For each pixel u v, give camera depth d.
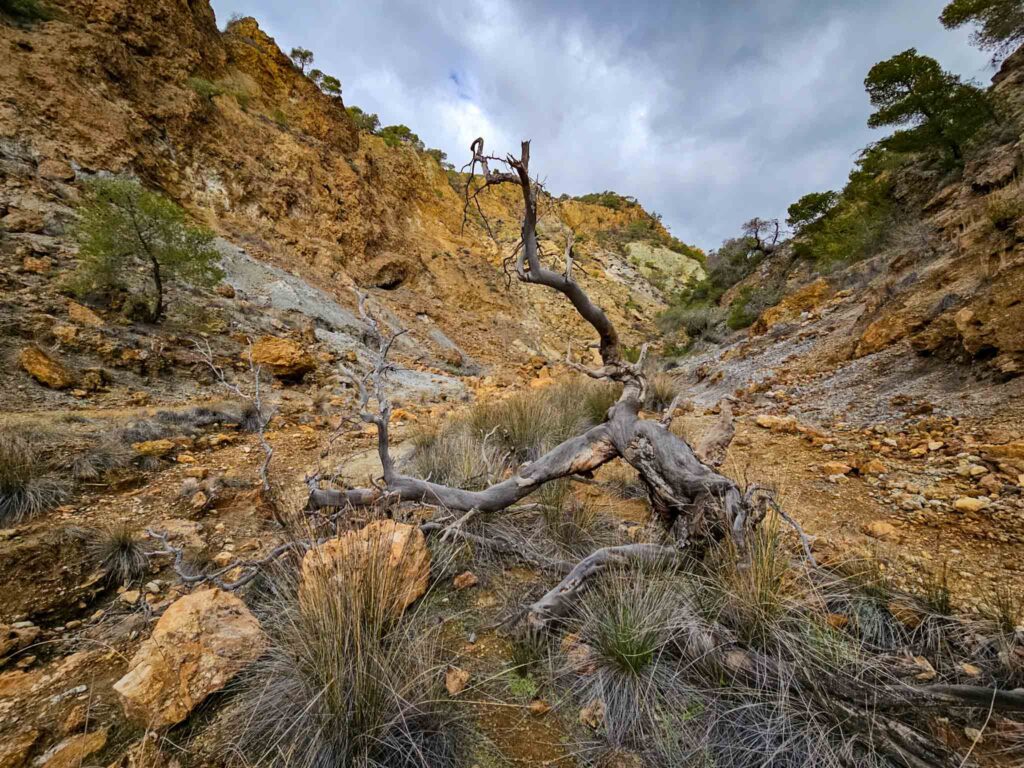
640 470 2.68
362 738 1.44
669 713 1.60
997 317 5.17
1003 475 3.34
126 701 1.53
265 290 13.62
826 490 3.71
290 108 24.55
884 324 8.03
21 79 12.42
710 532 2.31
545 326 29.92
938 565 2.39
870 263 14.20
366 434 6.32
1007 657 1.64
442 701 1.57
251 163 19.12
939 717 1.49
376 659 1.58
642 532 2.89
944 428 4.55
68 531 2.78
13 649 1.88
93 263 8.38
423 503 2.95
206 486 3.79
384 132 37.22
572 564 2.51
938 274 7.93
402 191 31.28
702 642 1.77
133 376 6.96
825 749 1.40
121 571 2.51
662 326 30.39
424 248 27.88
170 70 17.97
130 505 3.42
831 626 1.85
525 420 5.09
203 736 1.51
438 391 11.19
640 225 75.38
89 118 13.35
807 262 23.47
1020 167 9.16
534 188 2.50
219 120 18.95
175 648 1.67
